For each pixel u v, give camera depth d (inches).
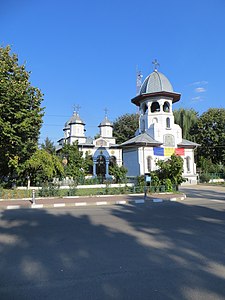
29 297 153.6
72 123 1877.5
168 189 845.8
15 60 823.1
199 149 1833.2
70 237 295.1
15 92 733.3
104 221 393.7
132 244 263.6
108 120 1971.0
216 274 185.8
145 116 1400.1
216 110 1795.0
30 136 847.1
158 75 1398.9
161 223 373.4
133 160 1327.5
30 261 216.5
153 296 153.4
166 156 1333.7
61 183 1050.1
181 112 1904.5
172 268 197.9
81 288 164.9
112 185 1002.7
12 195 740.0
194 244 261.3
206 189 1078.4
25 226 364.2
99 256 227.3
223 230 323.9
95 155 1708.9
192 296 153.2
